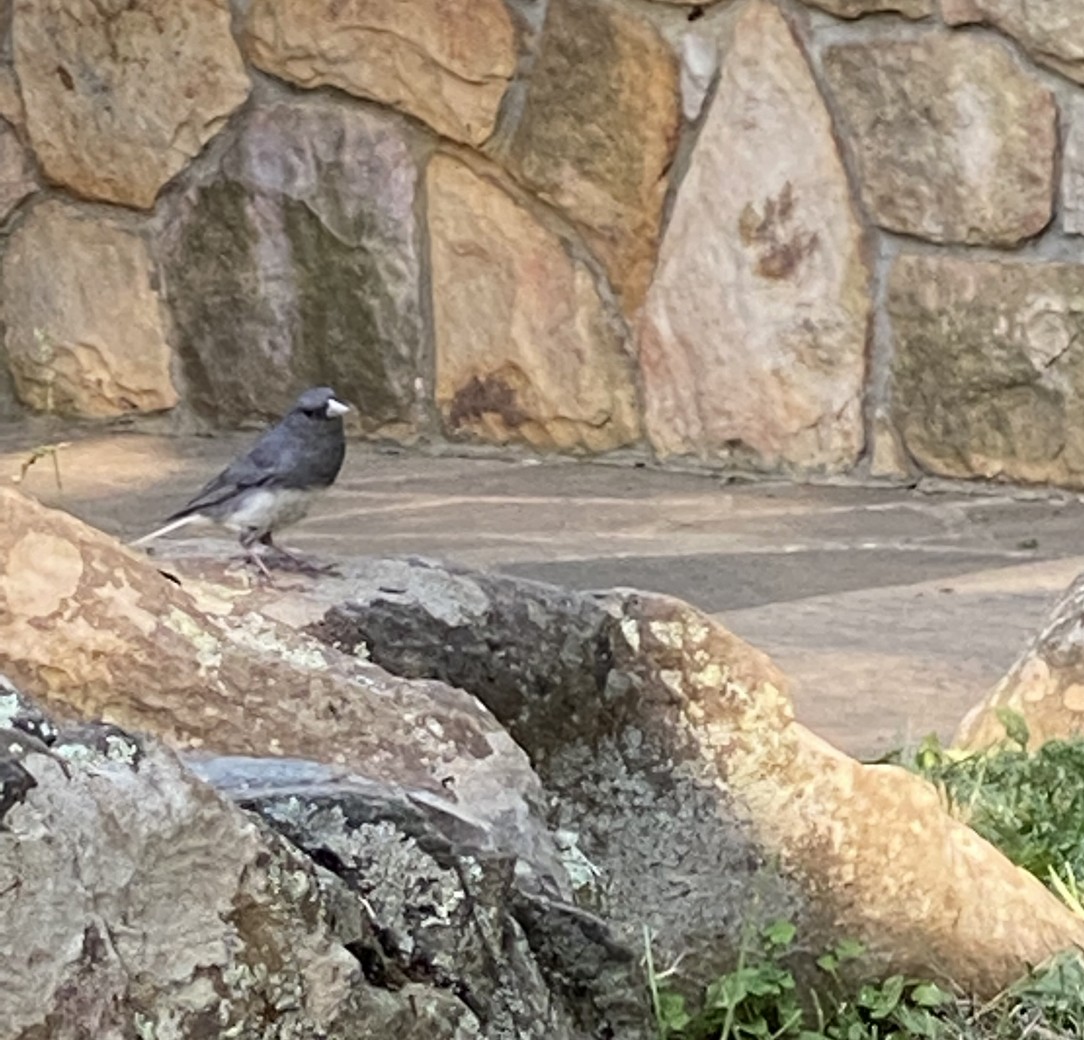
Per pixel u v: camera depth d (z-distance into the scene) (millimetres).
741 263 6336
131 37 6891
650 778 2852
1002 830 3312
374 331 6773
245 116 6828
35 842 1691
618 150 6402
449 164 6617
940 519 5941
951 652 4789
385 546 5703
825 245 6238
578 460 6645
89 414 7215
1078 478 6059
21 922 1677
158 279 7031
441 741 2516
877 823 2881
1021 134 5961
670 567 5504
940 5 5984
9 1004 1659
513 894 2270
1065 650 3912
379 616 2793
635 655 2873
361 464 6652
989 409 6133
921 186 6094
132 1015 1729
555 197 6508
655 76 6320
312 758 2418
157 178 6965
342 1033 1871
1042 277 6016
